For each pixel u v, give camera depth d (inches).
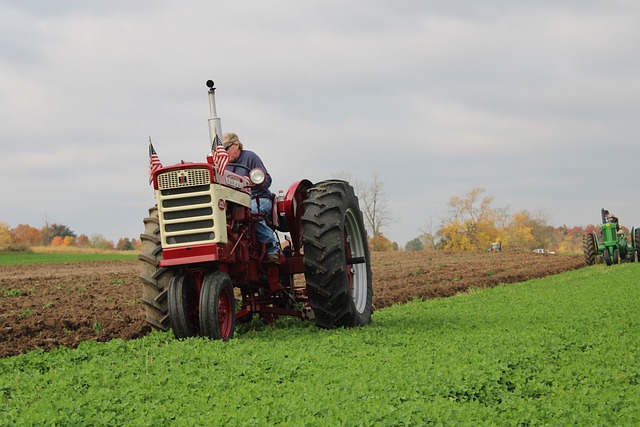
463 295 639.8
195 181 330.6
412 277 955.3
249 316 415.8
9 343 368.2
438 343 316.2
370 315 413.1
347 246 400.5
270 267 393.1
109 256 2235.5
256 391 225.6
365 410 201.8
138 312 485.7
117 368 263.1
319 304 369.7
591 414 211.3
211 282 327.0
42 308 535.2
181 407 208.1
